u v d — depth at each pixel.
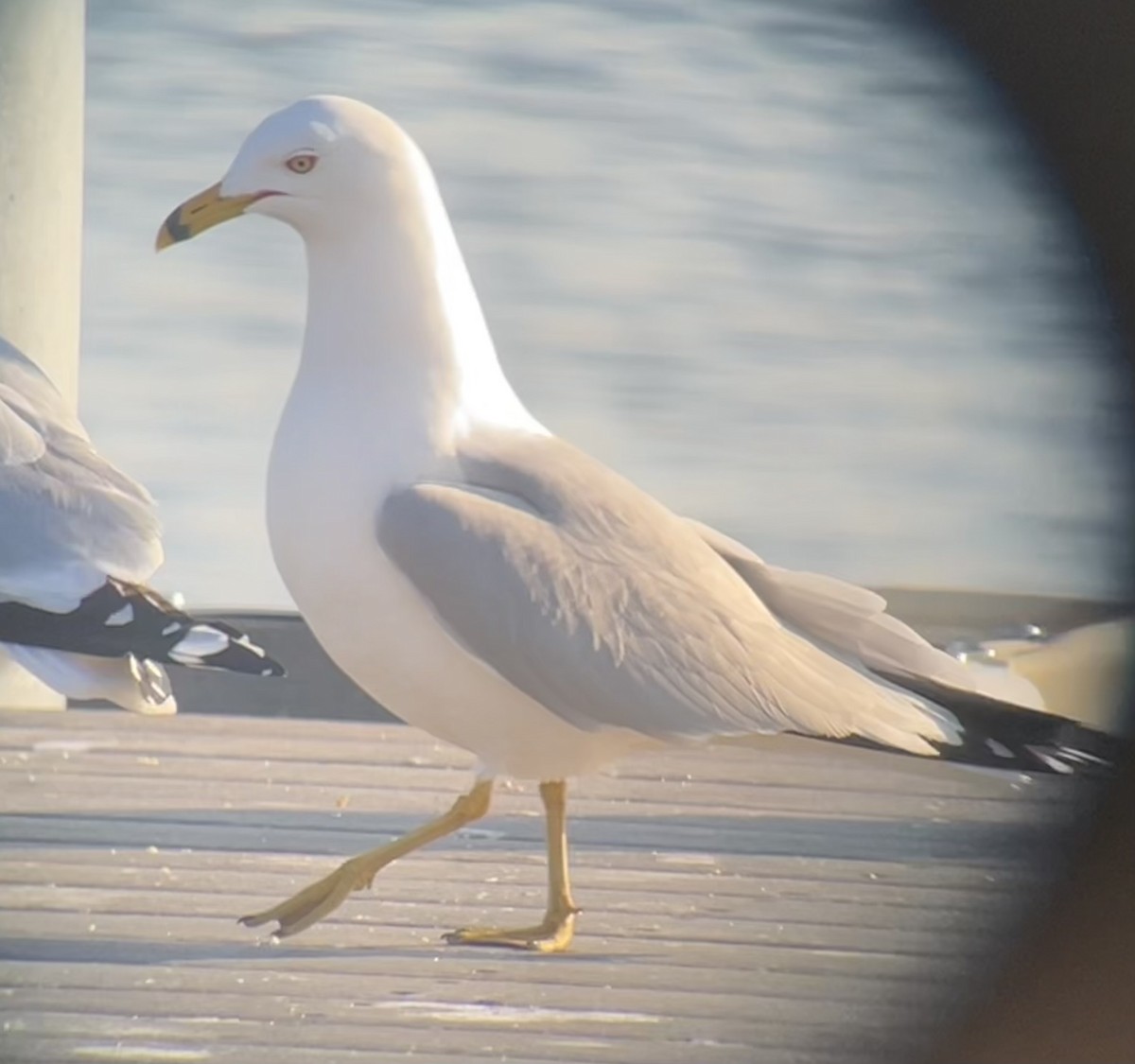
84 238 15.71
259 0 17.69
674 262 16.50
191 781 9.01
